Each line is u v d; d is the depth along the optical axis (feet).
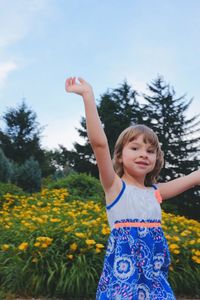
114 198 7.95
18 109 118.83
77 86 7.67
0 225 22.31
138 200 8.00
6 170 55.16
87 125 7.58
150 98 114.32
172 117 109.40
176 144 104.01
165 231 21.40
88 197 34.19
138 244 7.72
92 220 20.38
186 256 18.56
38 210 25.14
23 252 17.47
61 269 16.57
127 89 116.16
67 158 111.04
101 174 7.83
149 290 7.51
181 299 17.44
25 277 16.88
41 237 17.15
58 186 36.65
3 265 17.70
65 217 21.40
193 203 84.94
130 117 109.81
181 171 101.35
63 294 16.44
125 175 8.45
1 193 34.53
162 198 8.73
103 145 7.59
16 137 115.24
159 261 7.83
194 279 18.03
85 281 16.39
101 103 113.19
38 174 59.47
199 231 22.27
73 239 17.72
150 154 8.24
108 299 7.53
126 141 8.32
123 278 7.49
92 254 17.20
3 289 16.89
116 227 7.89
